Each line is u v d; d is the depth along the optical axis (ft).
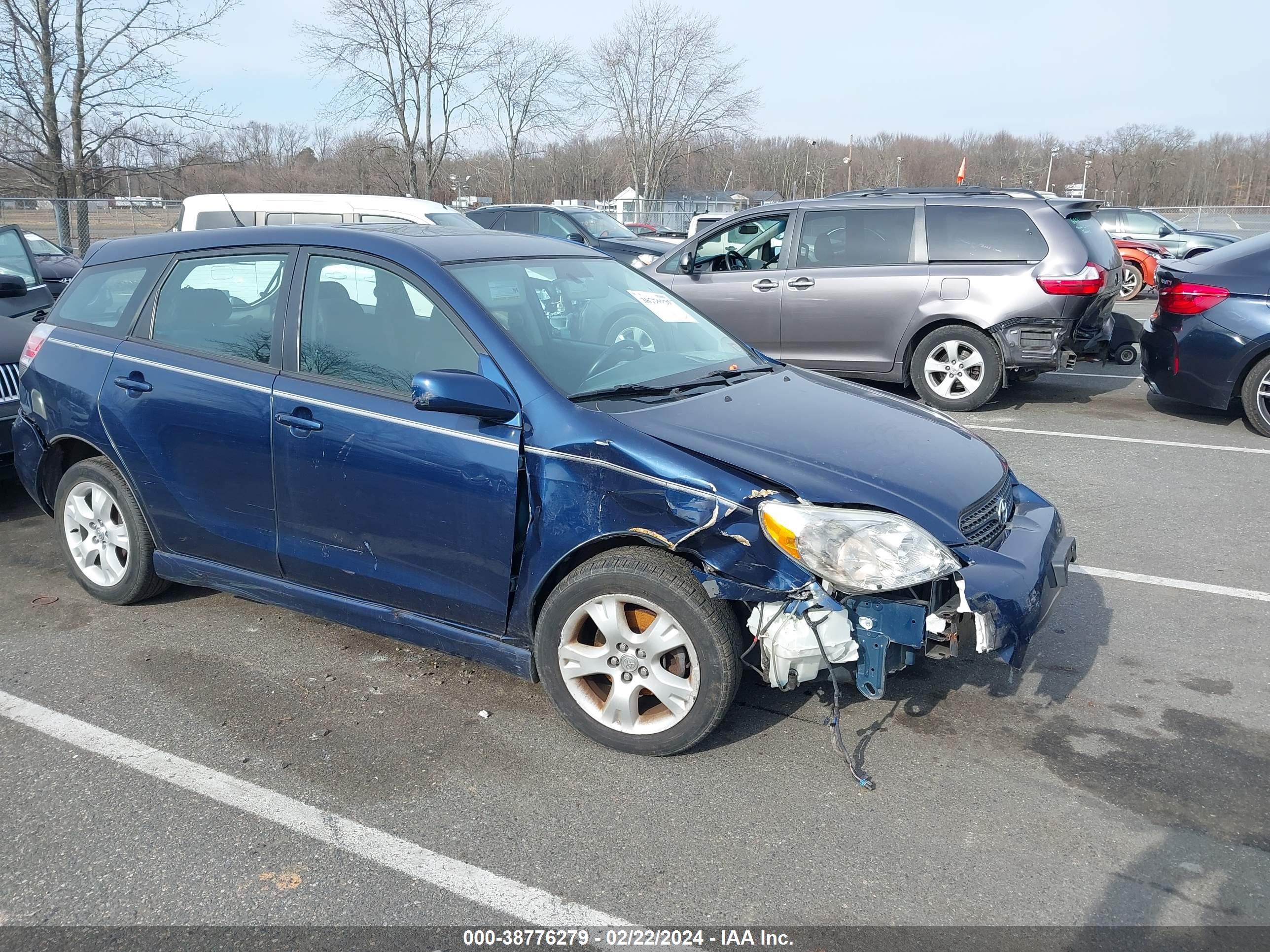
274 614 14.37
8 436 17.94
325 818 9.59
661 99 136.26
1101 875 8.80
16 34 59.88
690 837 9.32
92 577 14.61
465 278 11.66
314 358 12.05
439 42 93.86
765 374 13.30
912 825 9.50
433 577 11.33
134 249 14.16
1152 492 20.12
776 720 11.39
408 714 11.54
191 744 10.90
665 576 10.01
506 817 9.62
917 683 12.28
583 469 10.21
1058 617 14.28
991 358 27.07
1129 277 58.08
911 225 27.66
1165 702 11.84
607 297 13.26
